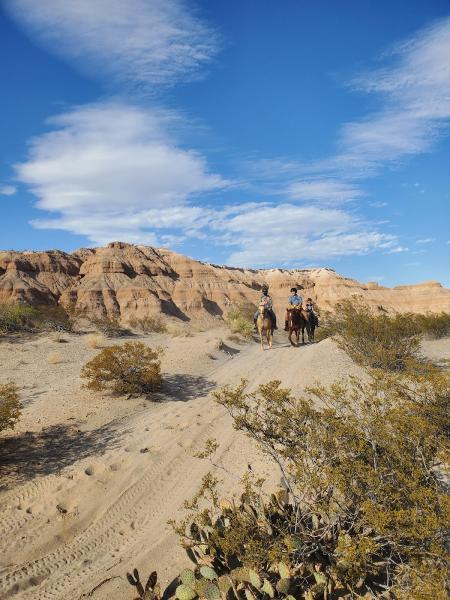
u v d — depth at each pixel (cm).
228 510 509
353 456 489
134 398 1179
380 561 467
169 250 7556
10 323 2384
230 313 4231
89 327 2866
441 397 616
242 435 898
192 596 433
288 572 414
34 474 762
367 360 1341
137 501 695
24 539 596
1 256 5759
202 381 1405
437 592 335
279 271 8931
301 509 507
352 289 7106
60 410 1070
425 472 463
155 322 3341
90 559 562
